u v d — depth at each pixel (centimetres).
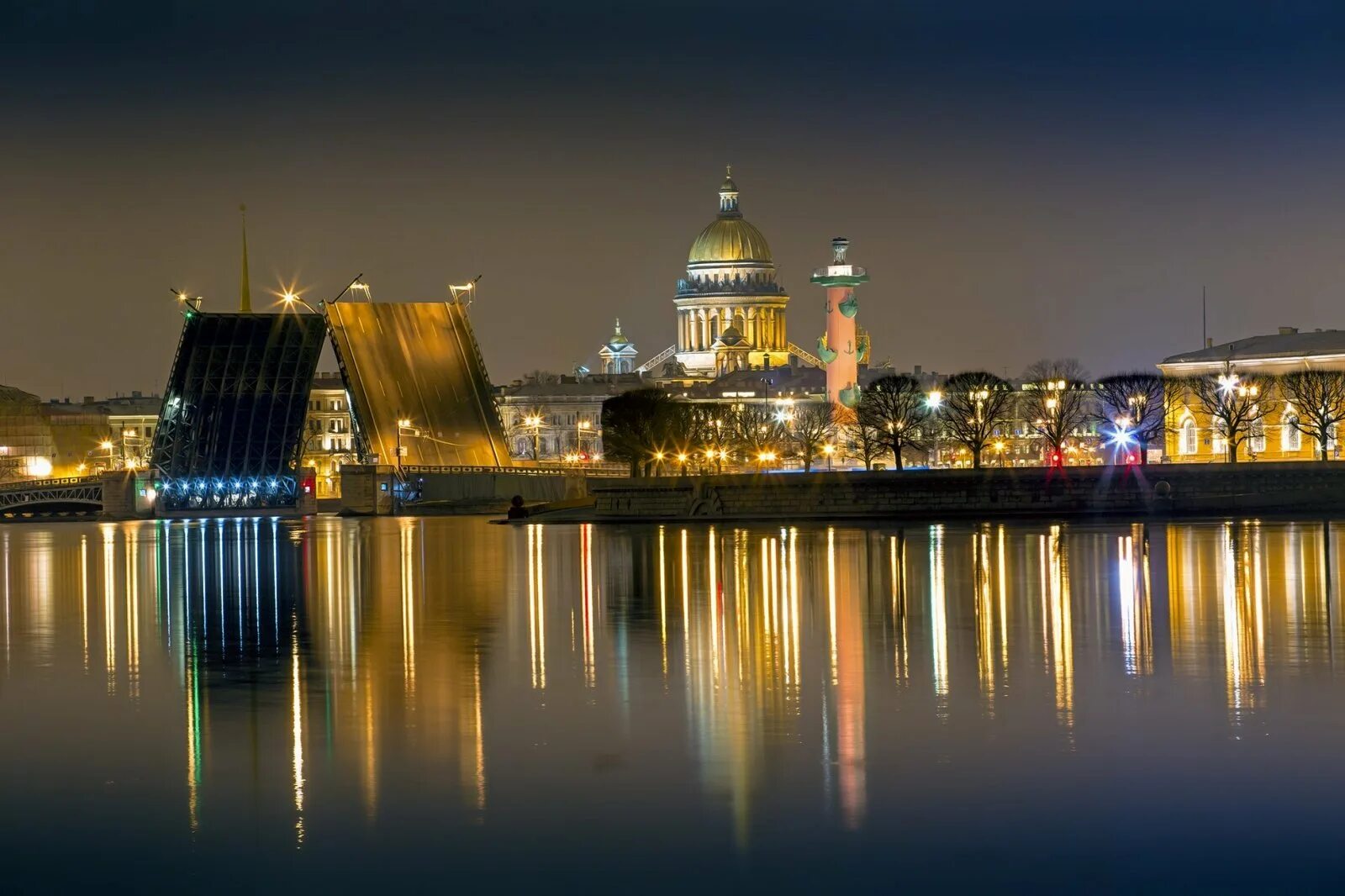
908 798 4822
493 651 7312
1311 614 8025
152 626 8506
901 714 5794
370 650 7438
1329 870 4303
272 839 4594
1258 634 7431
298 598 9769
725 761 5216
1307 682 6262
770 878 4300
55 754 5419
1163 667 6619
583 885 4278
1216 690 6128
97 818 4769
